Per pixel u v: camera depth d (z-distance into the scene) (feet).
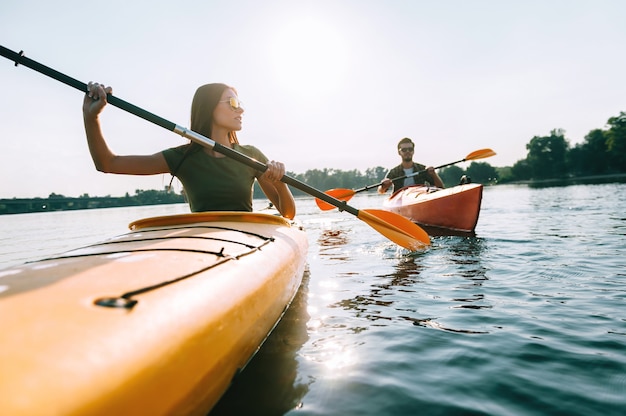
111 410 2.36
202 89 9.02
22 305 2.89
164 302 3.47
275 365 5.62
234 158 8.46
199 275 4.36
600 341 6.08
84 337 2.62
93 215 78.13
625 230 16.44
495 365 5.50
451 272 11.02
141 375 2.68
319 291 9.73
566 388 4.83
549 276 9.95
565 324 6.85
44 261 4.66
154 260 4.50
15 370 2.14
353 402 4.67
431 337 6.58
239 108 9.15
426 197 22.08
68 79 7.36
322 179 396.37
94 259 4.50
